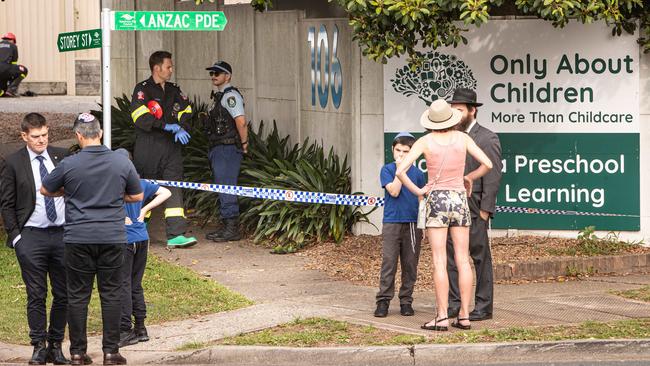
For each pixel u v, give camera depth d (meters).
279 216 17.47
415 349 11.10
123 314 11.85
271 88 21.00
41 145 11.23
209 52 23.86
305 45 19.50
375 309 13.26
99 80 38.97
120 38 27.77
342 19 17.95
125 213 11.50
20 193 11.25
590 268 15.50
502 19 16.72
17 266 15.76
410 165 11.94
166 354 11.45
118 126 23.09
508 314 12.88
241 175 19.17
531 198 16.89
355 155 17.22
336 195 15.77
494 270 15.05
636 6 16.11
